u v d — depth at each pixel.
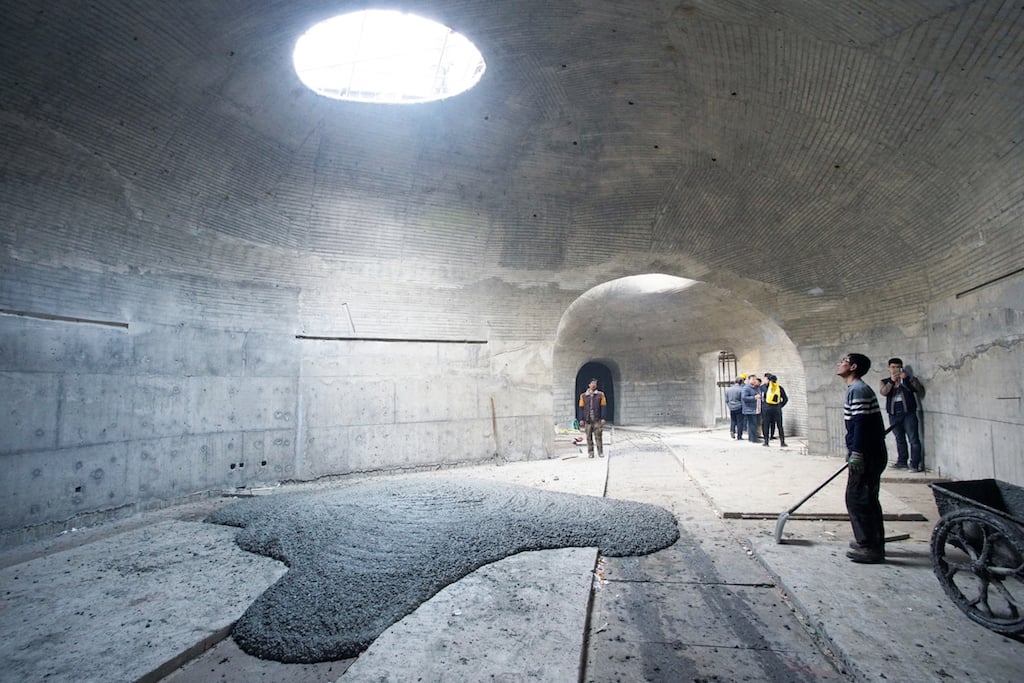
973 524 3.49
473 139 8.73
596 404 11.02
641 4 5.61
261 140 7.58
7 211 5.69
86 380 6.46
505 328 10.75
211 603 3.95
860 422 4.50
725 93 7.05
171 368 7.46
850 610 3.58
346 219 9.02
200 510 7.05
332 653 3.24
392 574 4.26
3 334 5.69
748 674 2.99
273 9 5.52
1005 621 3.23
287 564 4.75
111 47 5.44
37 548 5.53
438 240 9.87
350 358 9.38
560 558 4.80
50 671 3.00
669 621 3.68
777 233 9.91
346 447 9.23
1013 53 4.60
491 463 10.48
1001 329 6.79
